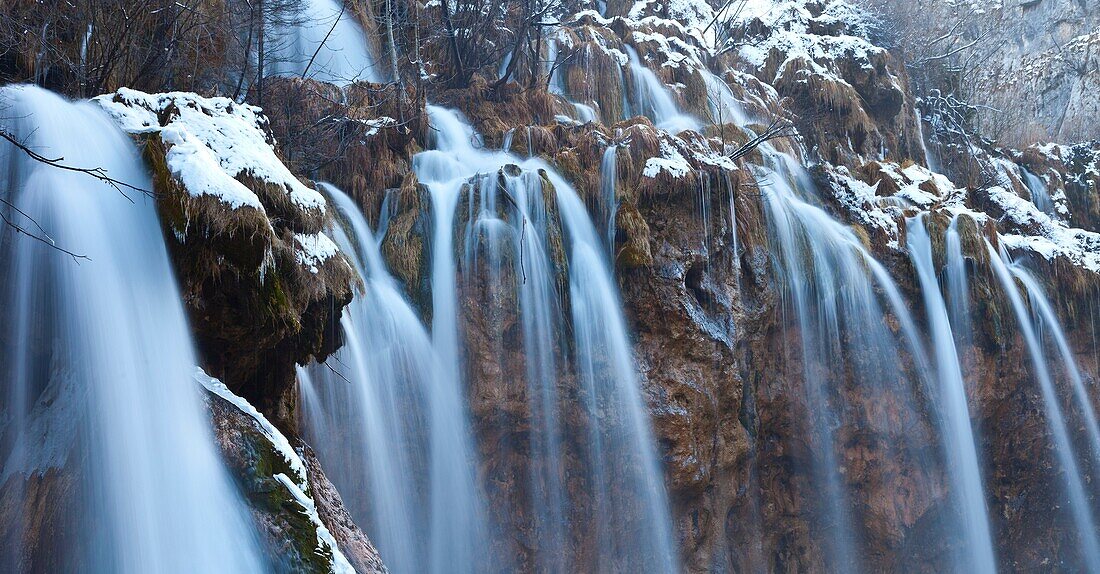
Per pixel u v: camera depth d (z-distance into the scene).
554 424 11.23
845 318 13.91
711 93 19.06
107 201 6.50
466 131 14.55
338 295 7.81
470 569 10.70
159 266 6.39
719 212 12.43
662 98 18.31
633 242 11.72
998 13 39.34
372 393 10.20
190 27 11.59
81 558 5.73
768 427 13.20
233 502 5.99
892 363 14.15
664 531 11.45
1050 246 16.34
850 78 22.08
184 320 6.46
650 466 11.40
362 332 10.33
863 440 13.82
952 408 14.42
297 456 6.72
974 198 18.38
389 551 9.94
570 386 11.34
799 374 13.31
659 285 11.73
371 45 17.08
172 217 6.36
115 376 6.21
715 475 11.98
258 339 6.93
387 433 10.30
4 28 9.59
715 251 12.28
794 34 22.34
